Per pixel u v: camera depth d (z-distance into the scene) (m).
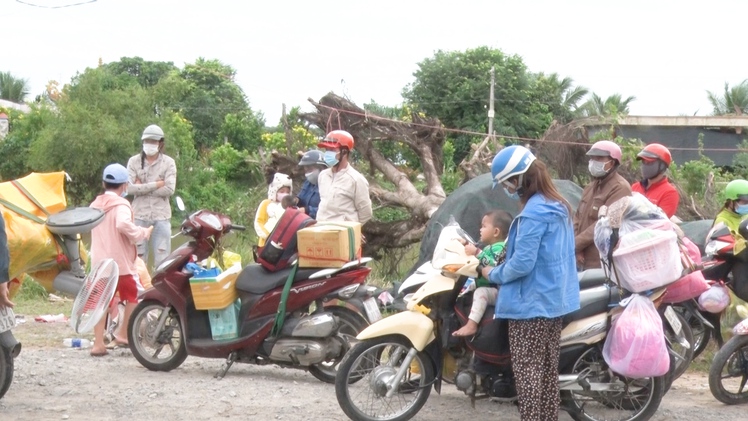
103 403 6.46
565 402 5.95
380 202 13.40
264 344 7.24
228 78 59.03
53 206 6.98
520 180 5.34
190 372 7.68
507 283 5.41
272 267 7.25
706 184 13.44
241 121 47.28
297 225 7.27
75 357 8.22
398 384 5.81
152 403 6.48
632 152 13.95
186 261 7.50
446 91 42.16
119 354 8.39
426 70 42.88
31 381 7.09
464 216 9.14
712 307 6.97
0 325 6.09
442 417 6.28
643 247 5.67
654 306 5.82
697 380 7.80
